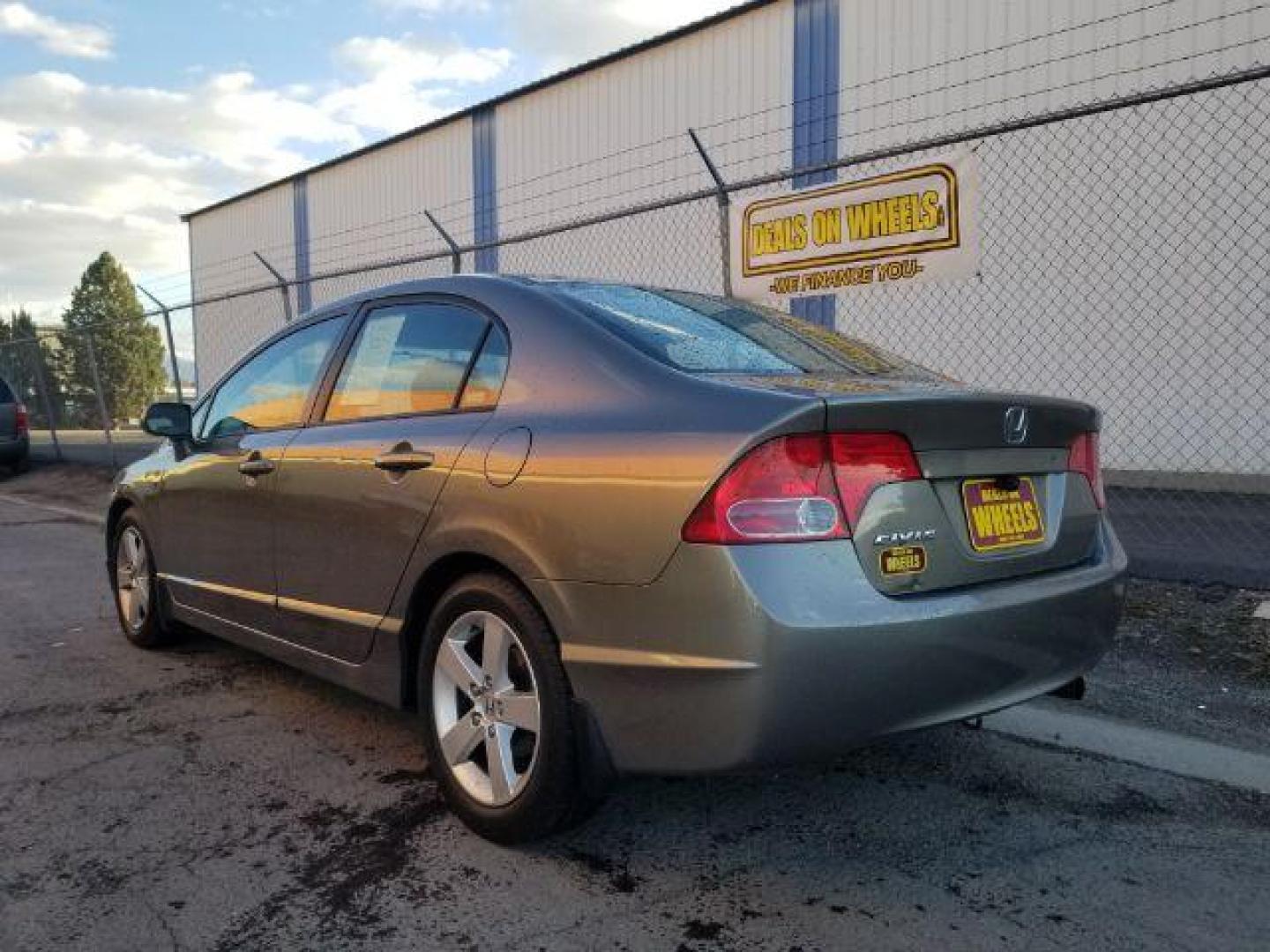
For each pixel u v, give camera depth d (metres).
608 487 2.50
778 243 6.55
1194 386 9.84
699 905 2.55
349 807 3.14
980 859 2.79
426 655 3.05
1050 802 3.15
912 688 2.39
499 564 2.81
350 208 21.64
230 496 4.02
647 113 15.04
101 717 4.02
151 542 4.75
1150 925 2.45
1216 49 8.93
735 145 13.83
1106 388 10.35
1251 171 9.40
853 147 12.50
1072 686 2.99
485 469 2.83
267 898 2.59
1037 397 2.83
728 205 6.72
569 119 16.33
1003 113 11.08
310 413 3.76
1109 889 2.63
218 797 3.22
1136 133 10.09
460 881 2.67
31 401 18.67
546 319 3.01
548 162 16.78
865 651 2.30
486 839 2.88
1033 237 10.81
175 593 4.61
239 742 3.72
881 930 2.43
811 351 3.30
